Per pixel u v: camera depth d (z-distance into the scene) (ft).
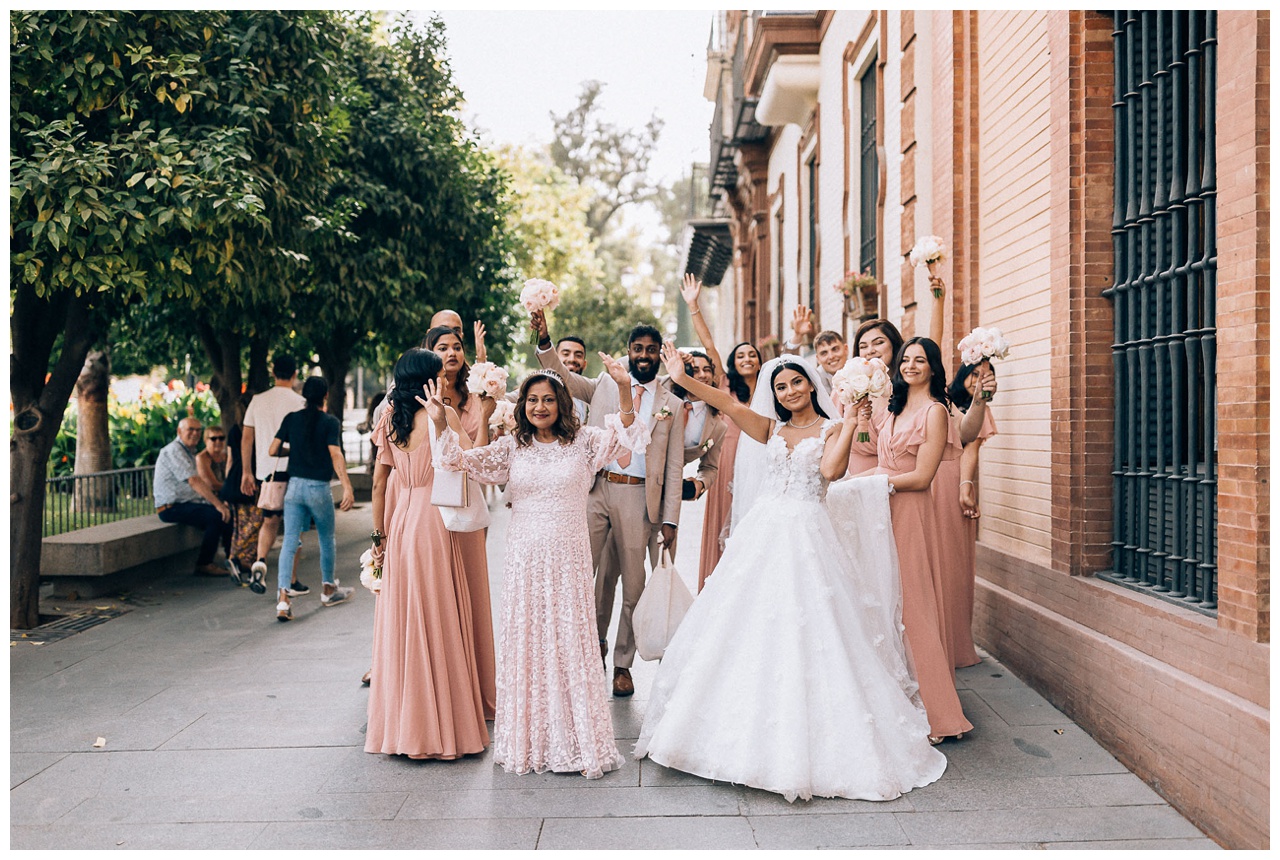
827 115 41.42
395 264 40.16
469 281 45.47
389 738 14.70
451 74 49.57
